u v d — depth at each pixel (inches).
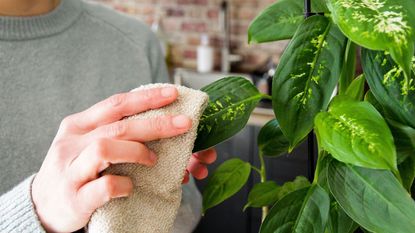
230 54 75.1
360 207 13.3
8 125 22.0
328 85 14.1
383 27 10.7
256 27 16.5
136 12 80.1
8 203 14.4
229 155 54.7
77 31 24.9
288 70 14.2
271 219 14.9
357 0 11.6
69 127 14.4
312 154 15.9
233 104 15.6
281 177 43.9
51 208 13.4
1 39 22.1
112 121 14.0
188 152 13.9
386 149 12.0
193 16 76.3
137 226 13.8
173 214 14.4
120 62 26.6
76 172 12.7
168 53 77.7
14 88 22.4
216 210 54.7
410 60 10.4
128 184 13.1
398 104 13.4
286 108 14.1
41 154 22.8
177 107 14.1
